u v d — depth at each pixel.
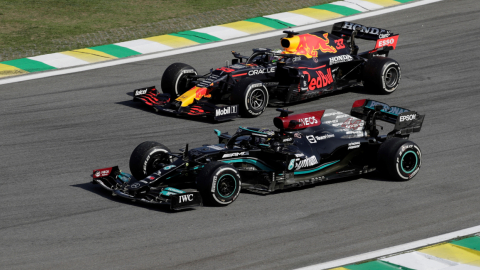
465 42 73.50
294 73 55.59
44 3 91.56
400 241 31.89
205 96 54.91
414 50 71.69
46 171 42.28
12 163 43.88
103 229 32.91
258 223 33.56
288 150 37.84
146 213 34.84
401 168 38.88
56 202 36.78
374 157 41.31
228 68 56.09
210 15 86.19
